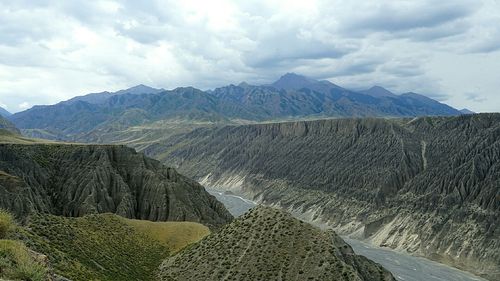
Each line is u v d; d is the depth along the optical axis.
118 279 54.56
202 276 64.81
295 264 63.53
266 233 69.31
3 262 24.94
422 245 151.25
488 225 146.25
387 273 67.56
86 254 57.91
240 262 65.25
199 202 149.75
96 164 146.88
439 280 122.56
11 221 34.28
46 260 29.23
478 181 164.00
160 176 153.38
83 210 129.12
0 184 110.19
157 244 82.81
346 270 61.12
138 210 142.25
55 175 142.00
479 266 135.62
